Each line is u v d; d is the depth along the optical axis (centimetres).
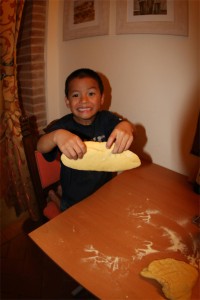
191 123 105
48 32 145
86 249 67
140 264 63
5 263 142
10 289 126
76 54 141
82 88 96
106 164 70
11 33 119
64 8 140
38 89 154
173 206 88
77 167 70
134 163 71
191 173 110
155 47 105
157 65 107
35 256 146
